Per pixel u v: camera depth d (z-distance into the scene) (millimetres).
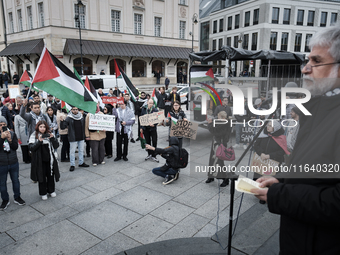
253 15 33250
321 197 876
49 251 3270
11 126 8352
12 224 3914
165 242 3191
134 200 4641
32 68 25203
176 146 5250
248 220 3129
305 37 33500
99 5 24781
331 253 949
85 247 3348
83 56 24453
